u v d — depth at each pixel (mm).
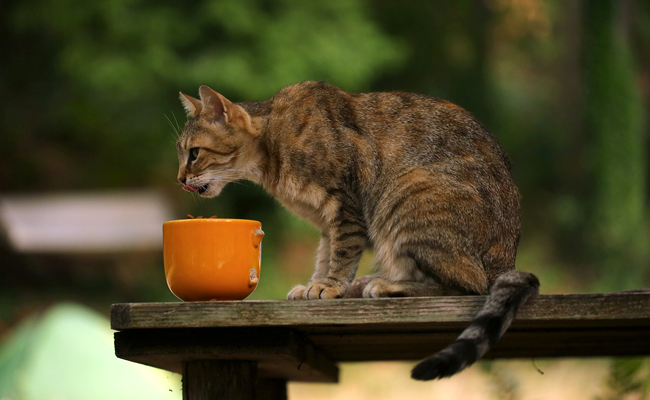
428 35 18156
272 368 3025
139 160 16016
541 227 18125
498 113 19188
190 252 2574
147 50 13852
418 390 8984
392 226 3303
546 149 19578
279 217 15406
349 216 3500
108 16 13945
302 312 2439
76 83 15641
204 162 3998
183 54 14352
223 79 13492
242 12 13695
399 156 3393
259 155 3889
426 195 3223
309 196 3572
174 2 14234
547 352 3557
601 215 15164
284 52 13820
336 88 3775
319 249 3836
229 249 2580
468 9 18531
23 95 17234
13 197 14836
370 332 2770
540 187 19344
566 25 20875
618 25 15727
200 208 15336
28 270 13398
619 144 15008
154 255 14766
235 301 2445
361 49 14633
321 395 9320
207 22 13930
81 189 16062
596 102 15148
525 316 2461
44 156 16438
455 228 3133
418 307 2451
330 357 3656
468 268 3084
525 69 22266
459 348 2273
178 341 2521
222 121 3982
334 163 3506
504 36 21016
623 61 15148
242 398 2643
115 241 13164
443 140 3367
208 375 2645
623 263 15039
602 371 7871
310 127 3615
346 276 3500
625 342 3170
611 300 2432
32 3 15172
